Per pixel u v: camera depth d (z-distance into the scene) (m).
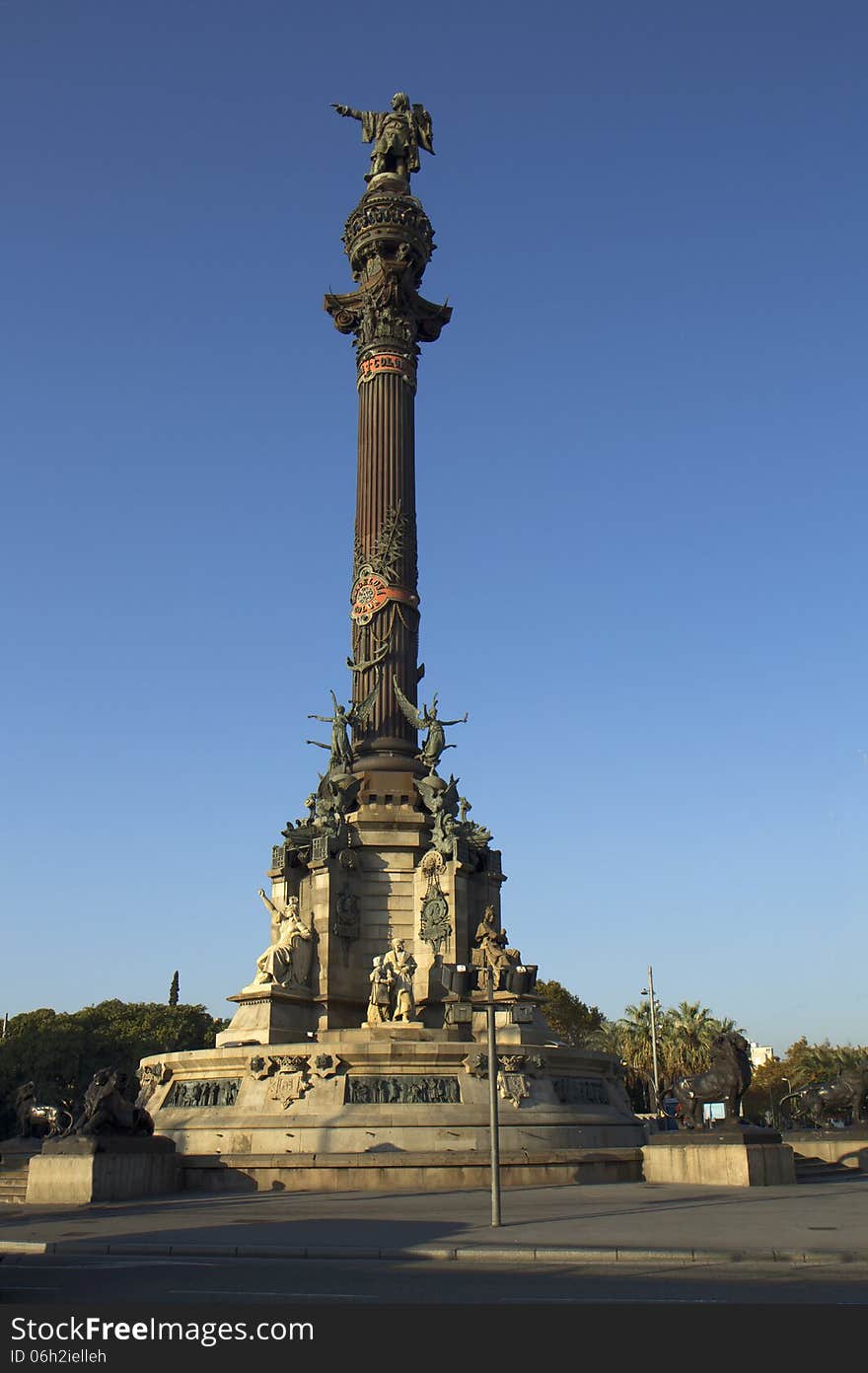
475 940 52.06
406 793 55.78
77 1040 102.31
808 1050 133.00
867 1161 44.12
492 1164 25.19
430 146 69.62
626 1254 19.95
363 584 60.12
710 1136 36.59
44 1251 23.39
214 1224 26.73
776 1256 19.69
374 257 65.62
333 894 51.56
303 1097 40.62
